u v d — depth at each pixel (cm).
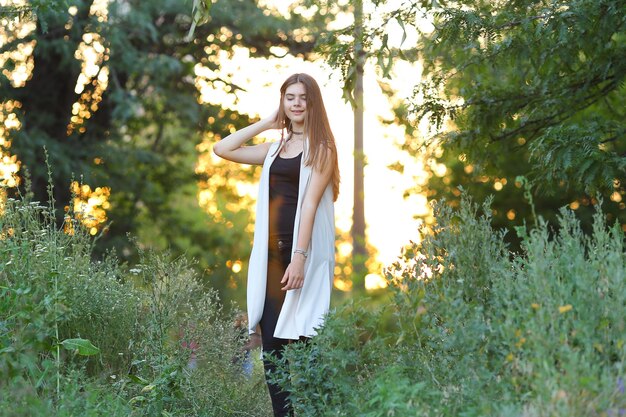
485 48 777
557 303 389
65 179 1834
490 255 474
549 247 427
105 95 2003
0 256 566
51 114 1912
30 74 1889
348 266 2000
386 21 738
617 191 783
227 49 2194
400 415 395
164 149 2345
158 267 594
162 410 542
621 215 1955
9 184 636
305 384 471
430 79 837
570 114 875
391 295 462
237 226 3259
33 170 1767
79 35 1773
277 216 534
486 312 450
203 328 612
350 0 754
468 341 406
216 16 2081
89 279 624
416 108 852
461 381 412
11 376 468
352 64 750
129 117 1897
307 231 521
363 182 2253
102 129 2062
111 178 2061
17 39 1748
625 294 397
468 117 876
